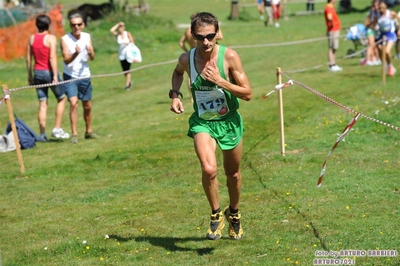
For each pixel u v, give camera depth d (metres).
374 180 13.98
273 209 12.58
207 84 9.98
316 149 16.94
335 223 11.55
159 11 76.62
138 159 17.36
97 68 38.31
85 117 20.42
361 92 24.14
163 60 40.44
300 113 21.52
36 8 50.28
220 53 9.90
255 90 27.19
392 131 17.97
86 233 11.93
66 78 19.86
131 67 38.25
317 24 57.47
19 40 42.25
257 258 10.23
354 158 15.80
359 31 34.12
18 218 13.06
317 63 34.88
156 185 14.95
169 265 10.13
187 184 14.83
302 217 11.99
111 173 16.36
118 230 11.99
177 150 18.03
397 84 25.42
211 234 10.20
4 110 27.25
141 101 27.38
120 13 54.12
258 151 17.14
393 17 28.33
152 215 12.75
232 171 10.53
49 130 22.91
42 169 16.92
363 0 76.19
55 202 14.10
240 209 12.68
